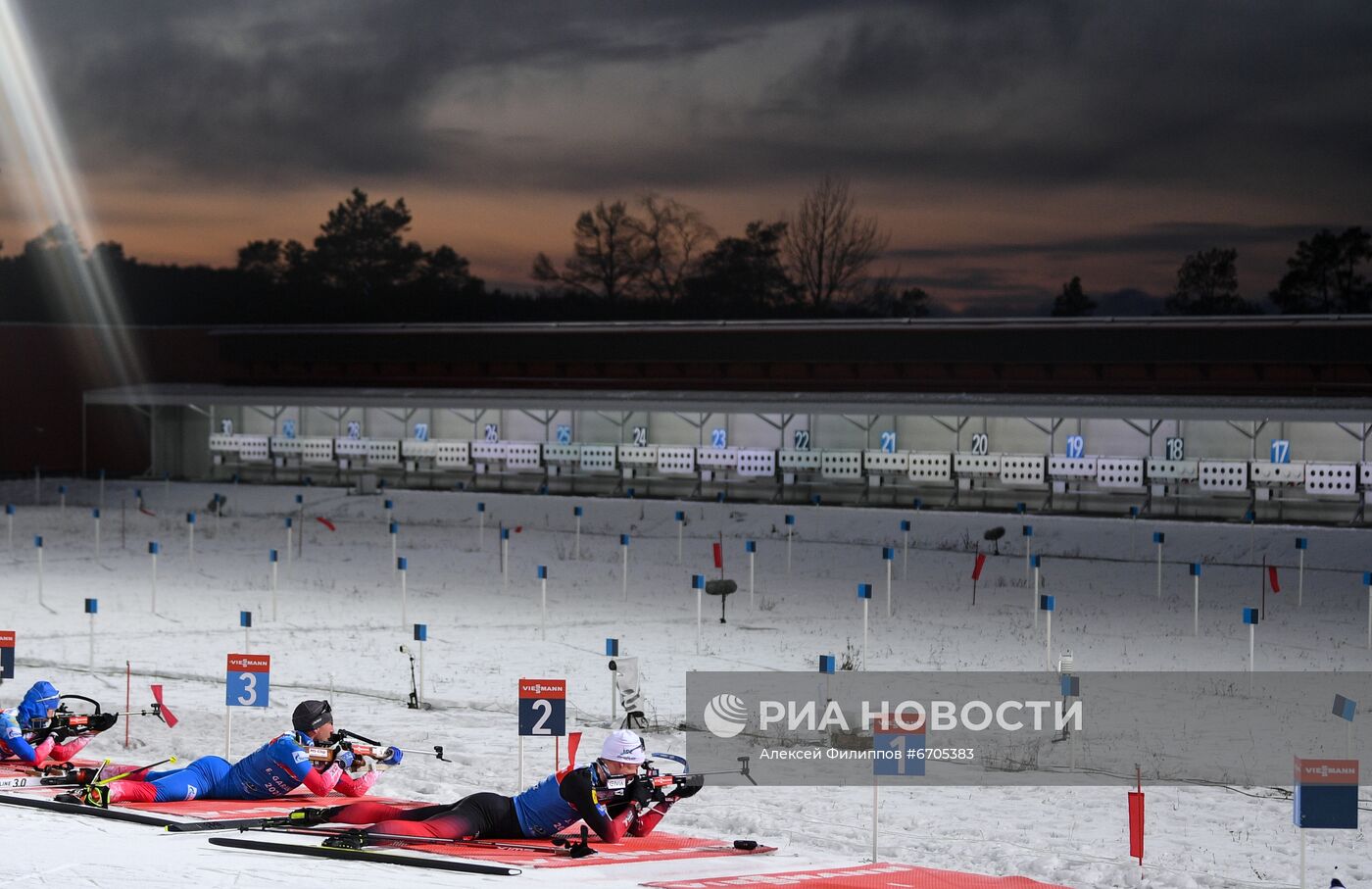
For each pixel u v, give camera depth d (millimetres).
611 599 31219
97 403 60094
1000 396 46625
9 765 13836
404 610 26828
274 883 8961
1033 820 13359
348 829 10938
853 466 47094
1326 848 12398
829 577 36062
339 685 20844
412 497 51281
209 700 19625
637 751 10867
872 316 88438
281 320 93562
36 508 51469
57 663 22391
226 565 36344
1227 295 79125
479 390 54594
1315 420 41094
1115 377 49250
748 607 30203
